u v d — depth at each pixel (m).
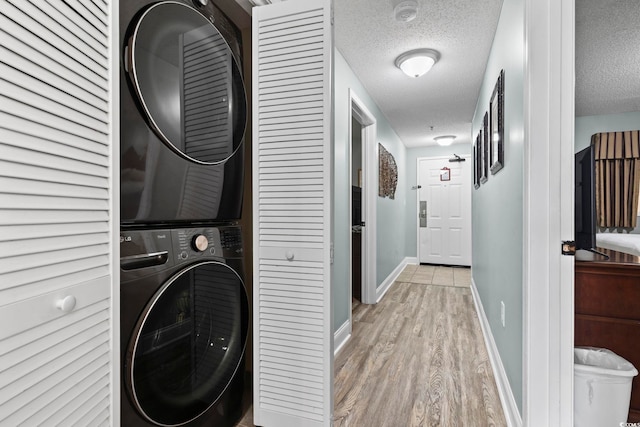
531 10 1.27
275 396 1.42
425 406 1.67
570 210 1.26
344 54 2.49
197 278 1.17
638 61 2.61
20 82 0.53
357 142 4.59
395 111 3.87
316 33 1.32
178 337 1.10
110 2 0.75
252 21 1.42
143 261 0.97
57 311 0.60
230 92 1.35
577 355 1.45
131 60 0.91
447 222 5.95
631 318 1.47
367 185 3.52
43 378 0.56
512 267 1.62
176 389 1.10
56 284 0.60
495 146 2.09
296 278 1.38
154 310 0.99
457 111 3.85
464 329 2.76
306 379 1.37
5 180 0.51
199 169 1.19
